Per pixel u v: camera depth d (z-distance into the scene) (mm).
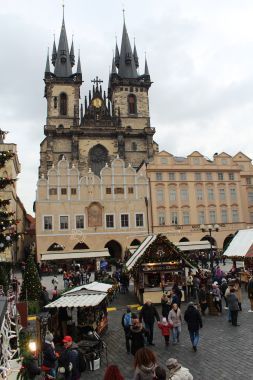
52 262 67750
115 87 114625
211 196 82938
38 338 17500
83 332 20734
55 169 74438
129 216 76562
